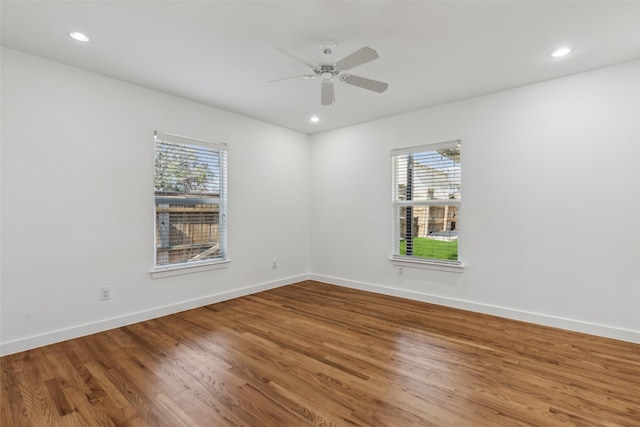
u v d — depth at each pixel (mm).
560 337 2904
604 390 2059
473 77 3090
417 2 1971
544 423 1749
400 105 3883
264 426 1740
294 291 4594
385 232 4418
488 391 2057
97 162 3027
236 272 4270
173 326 3213
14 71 2578
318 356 2561
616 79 2836
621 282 2838
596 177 2938
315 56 2668
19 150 2609
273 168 4738
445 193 3908
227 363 2439
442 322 3318
